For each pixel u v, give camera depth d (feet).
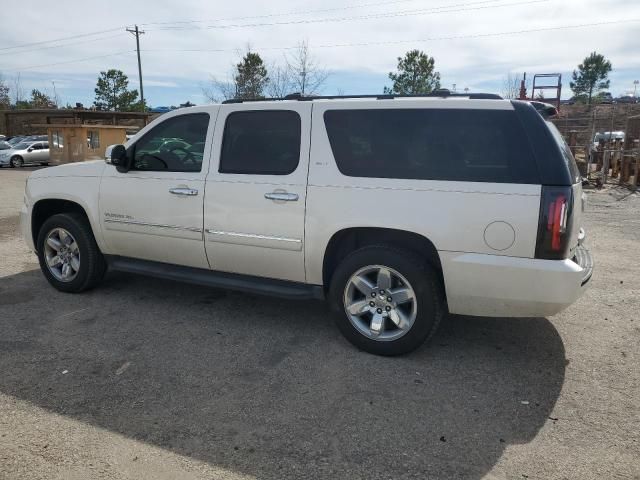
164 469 8.63
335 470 8.65
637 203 41.16
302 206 13.07
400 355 12.86
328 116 13.10
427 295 12.14
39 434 9.55
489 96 12.53
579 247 13.67
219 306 16.43
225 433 9.64
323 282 13.48
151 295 17.40
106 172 16.25
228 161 14.25
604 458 9.02
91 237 16.99
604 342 13.89
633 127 53.57
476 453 9.13
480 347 13.52
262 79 114.52
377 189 12.29
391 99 12.72
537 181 11.09
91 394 11.00
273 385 11.44
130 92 179.73
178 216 14.90
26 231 18.11
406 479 8.45
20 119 140.67
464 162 11.72
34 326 14.66
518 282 11.29
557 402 10.86
